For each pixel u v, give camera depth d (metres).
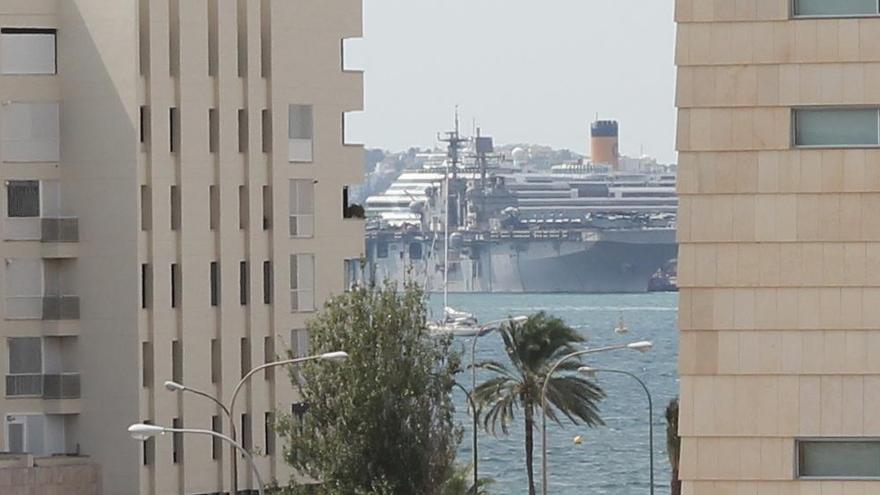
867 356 84.38
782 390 84.62
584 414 166.62
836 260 84.38
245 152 146.12
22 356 143.38
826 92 84.00
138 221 142.38
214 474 144.00
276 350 146.88
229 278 145.25
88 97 143.50
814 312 84.50
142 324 142.50
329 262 150.12
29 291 143.75
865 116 84.19
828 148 84.25
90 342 143.38
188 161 143.75
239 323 145.88
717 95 84.44
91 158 143.38
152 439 142.12
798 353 84.62
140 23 142.75
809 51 84.00
